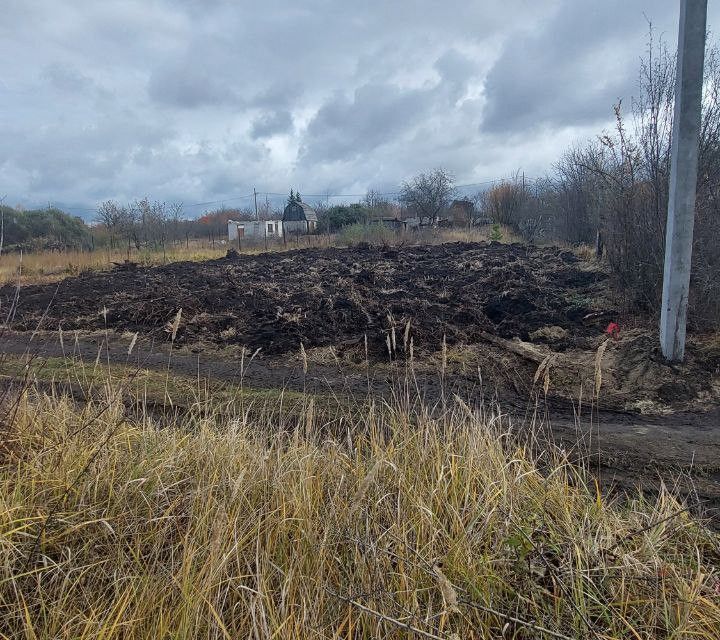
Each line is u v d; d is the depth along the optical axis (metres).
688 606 1.94
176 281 13.02
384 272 13.03
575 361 5.88
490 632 1.98
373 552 2.10
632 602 2.05
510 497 2.56
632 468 3.56
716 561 2.42
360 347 6.80
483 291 10.02
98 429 3.27
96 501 2.54
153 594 1.97
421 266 14.08
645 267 7.16
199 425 3.64
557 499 2.63
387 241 23.09
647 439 4.00
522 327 7.33
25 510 2.38
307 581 2.11
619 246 7.74
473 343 6.82
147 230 24.17
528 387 5.38
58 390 4.93
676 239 5.30
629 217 7.45
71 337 8.10
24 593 2.03
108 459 2.76
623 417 4.56
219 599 2.01
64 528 2.33
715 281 6.17
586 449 3.82
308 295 10.23
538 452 3.72
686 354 5.61
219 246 26.50
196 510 2.46
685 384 5.02
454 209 34.34
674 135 5.32
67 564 2.14
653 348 5.71
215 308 9.47
